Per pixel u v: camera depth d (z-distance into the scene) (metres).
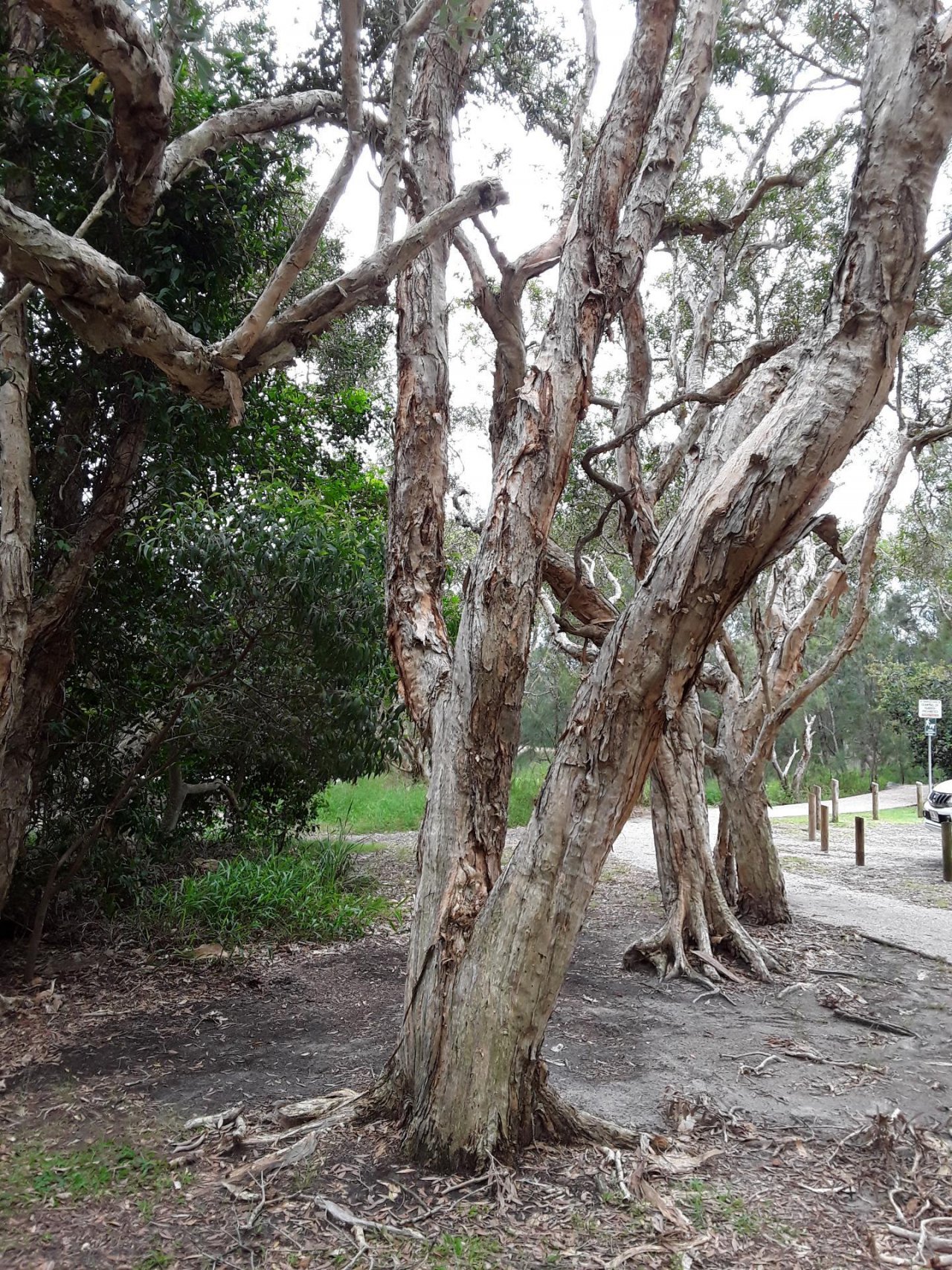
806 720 24.97
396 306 4.30
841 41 7.64
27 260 2.91
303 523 6.30
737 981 6.11
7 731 5.46
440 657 3.90
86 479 6.92
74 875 6.70
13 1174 3.29
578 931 3.24
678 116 4.14
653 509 6.93
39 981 5.84
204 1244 2.78
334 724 7.36
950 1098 4.05
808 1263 2.67
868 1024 5.16
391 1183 3.05
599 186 3.65
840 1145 3.52
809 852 13.05
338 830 14.21
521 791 16.64
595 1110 3.82
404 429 4.14
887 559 15.59
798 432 2.75
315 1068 4.38
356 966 6.36
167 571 6.73
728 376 5.46
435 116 4.57
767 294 9.68
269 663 6.89
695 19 4.25
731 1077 4.30
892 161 2.71
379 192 3.73
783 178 5.98
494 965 3.19
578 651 7.46
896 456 7.25
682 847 6.61
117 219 6.27
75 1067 4.44
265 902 7.26
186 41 3.79
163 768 7.40
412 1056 3.37
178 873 8.83
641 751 3.13
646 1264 2.64
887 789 29.73
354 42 3.11
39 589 6.25
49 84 5.70
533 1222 2.84
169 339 3.27
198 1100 3.98
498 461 3.68
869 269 2.74
